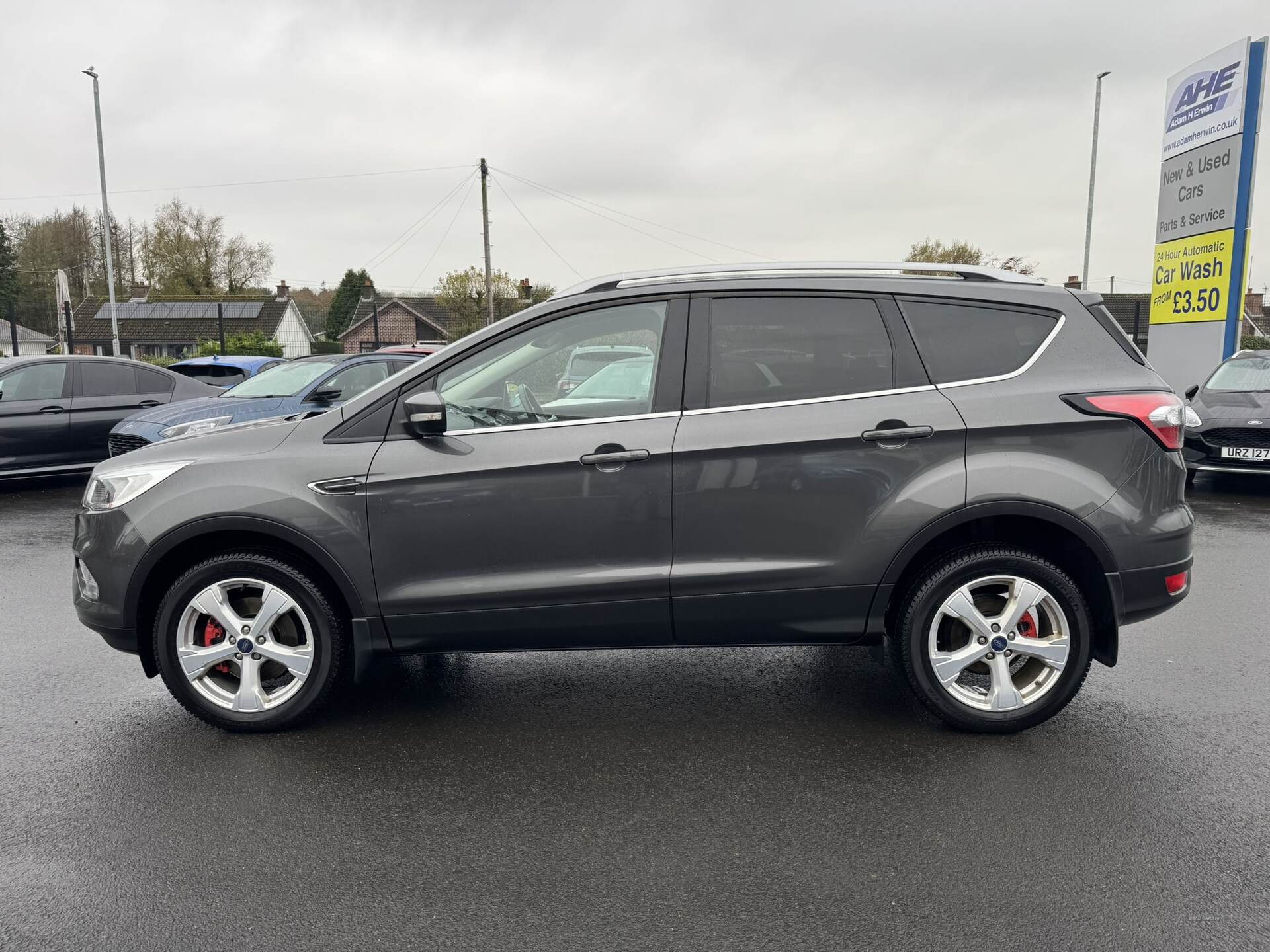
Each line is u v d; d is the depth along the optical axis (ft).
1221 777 11.08
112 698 14.11
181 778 11.37
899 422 11.73
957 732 12.52
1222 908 8.48
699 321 12.18
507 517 11.97
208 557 12.53
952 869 9.18
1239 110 45.83
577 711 13.46
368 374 34.88
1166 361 52.16
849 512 11.85
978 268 12.71
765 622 12.14
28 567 23.04
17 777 11.42
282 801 10.77
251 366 48.88
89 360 36.24
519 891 8.93
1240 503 31.09
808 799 10.69
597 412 12.12
